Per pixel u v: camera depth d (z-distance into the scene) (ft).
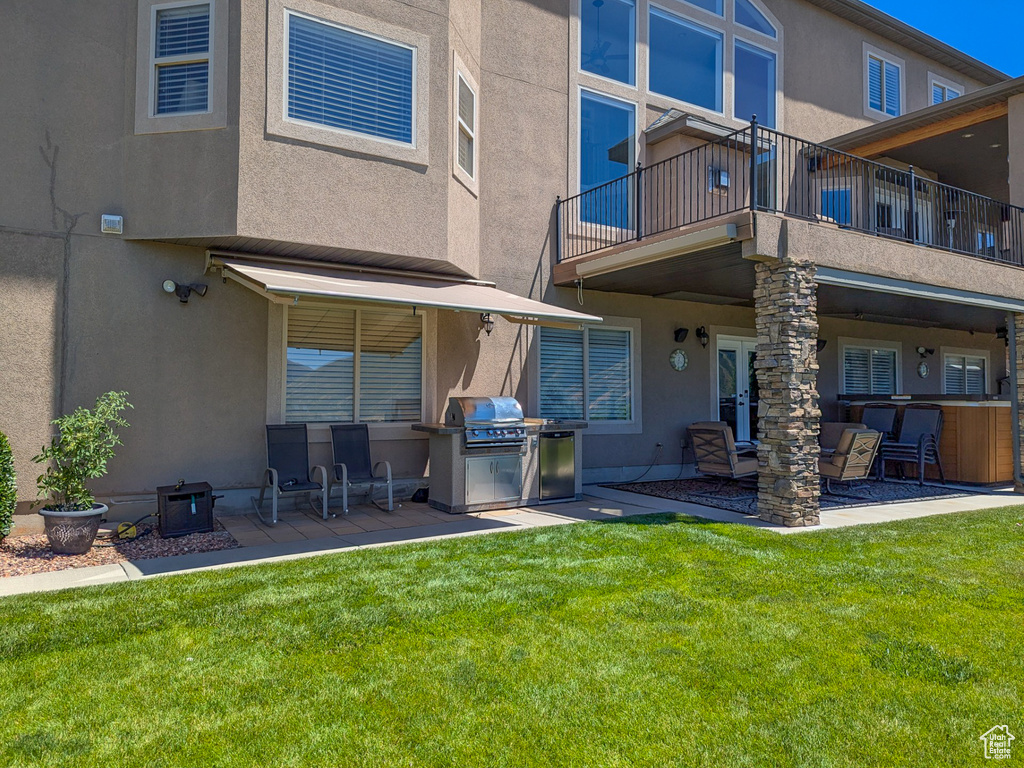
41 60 33.73
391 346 43.75
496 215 47.52
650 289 51.57
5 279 32.76
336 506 40.81
